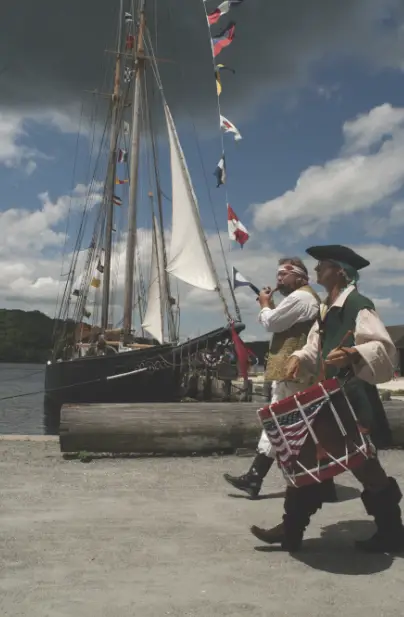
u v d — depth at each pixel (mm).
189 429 6266
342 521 3830
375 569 2930
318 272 3385
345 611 2434
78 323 29672
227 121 14883
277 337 4457
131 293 25234
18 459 5973
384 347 3014
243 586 2701
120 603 2496
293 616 2381
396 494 3160
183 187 22047
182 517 3922
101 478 5156
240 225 12109
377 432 3098
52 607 2447
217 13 15578
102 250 32875
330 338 3242
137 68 26422
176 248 22078
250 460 6074
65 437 6012
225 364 18719
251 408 6422
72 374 22875
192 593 2615
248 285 5359
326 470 2965
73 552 3172
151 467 5691
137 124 26125
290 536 3189
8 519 3824
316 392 3004
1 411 25797
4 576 2809
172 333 25547
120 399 20188
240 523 3795
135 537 3457
